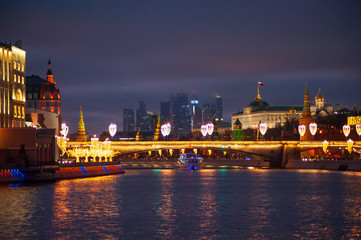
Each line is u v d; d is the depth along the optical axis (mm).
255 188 169625
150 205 127188
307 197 142875
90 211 116375
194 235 93125
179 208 122812
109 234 93688
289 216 111312
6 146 168250
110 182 188125
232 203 131625
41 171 174625
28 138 169000
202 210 119938
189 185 182000
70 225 100625
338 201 134125
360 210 119125
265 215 112750
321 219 107562
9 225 100188
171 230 97062
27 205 122438
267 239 90438
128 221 105250
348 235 93250
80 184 173000
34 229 97062
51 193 143875
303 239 90438
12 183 163125
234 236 92438
